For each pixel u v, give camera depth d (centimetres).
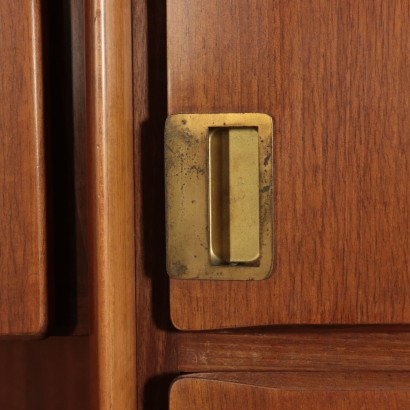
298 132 37
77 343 56
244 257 38
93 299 38
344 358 39
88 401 56
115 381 36
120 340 37
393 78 37
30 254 38
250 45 37
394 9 37
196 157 38
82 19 42
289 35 37
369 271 37
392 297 37
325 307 37
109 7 36
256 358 39
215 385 38
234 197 38
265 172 37
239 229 38
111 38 36
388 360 39
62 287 42
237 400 38
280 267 38
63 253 42
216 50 38
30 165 38
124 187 38
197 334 40
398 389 37
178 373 40
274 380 38
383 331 39
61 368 56
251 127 37
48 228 39
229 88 38
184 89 38
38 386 56
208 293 38
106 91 36
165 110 40
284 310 38
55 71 42
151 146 40
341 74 37
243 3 37
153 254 40
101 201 36
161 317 40
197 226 38
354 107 37
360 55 37
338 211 37
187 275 38
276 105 37
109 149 36
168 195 38
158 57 40
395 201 37
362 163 37
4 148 38
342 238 37
